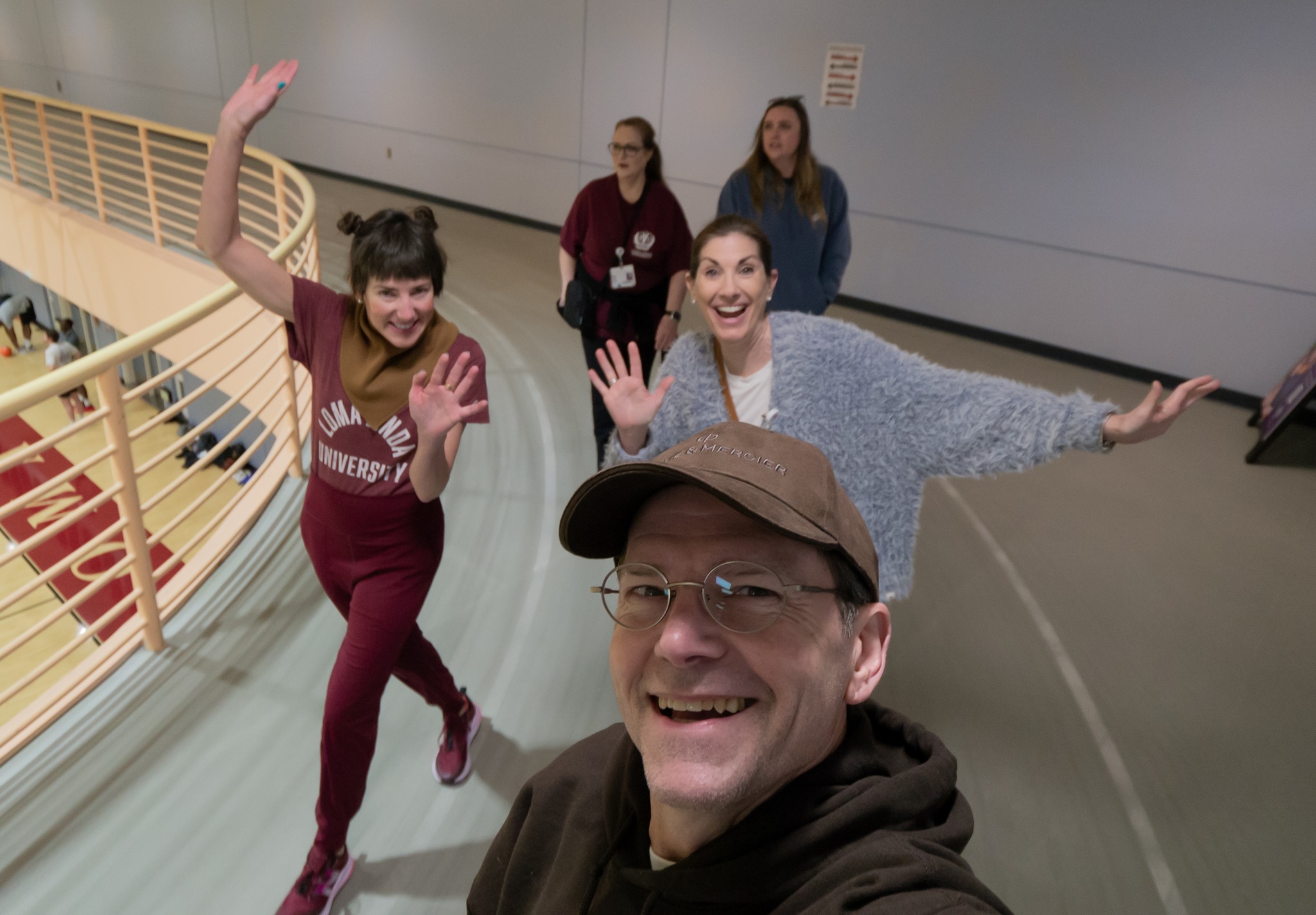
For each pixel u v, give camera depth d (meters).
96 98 13.55
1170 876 2.12
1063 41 5.48
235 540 3.14
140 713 2.41
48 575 2.20
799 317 1.85
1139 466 4.41
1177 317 5.57
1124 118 5.41
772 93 6.79
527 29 8.16
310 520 1.83
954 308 6.43
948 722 2.58
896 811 0.64
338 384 1.72
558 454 4.04
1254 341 5.34
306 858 2.02
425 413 1.56
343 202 9.38
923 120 6.14
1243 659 2.96
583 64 7.89
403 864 2.06
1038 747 2.50
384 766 2.33
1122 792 2.37
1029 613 3.14
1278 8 4.79
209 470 8.58
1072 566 3.47
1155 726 2.62
